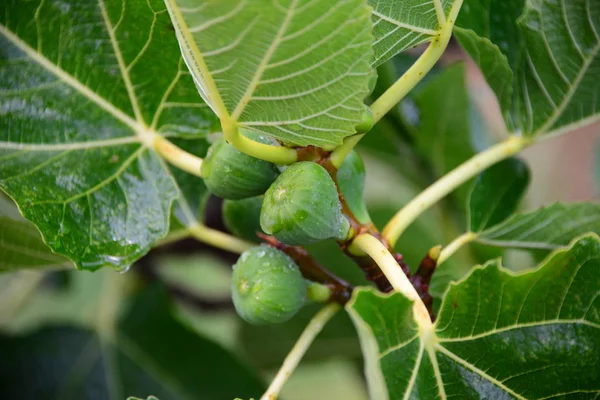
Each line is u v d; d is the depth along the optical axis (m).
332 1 0.49
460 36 0.60
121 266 0.59
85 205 0.59
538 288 0.55
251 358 0.79
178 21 0.50
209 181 0.57
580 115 0.62
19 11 0.58
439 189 0.60
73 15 0.59
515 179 0.65
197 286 0.94
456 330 0.55
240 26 0.50
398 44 0.56
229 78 0.51
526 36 0.60
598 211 0.64
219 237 0.64
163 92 0.61
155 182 0.61
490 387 0.55
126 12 0.58
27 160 0.59
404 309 0.53
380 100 0.55
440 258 0.63
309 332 0.59
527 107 0.62
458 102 0.73
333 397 1.09
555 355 0.55
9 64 0.59
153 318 0.73
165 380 0.73
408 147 0.76
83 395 0.72
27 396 0.72
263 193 0.57
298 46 0.50
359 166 0.58
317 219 0.54
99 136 0.60
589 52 0.60
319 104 0.52
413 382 0.54
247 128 0.54
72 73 0.60
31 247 0.64
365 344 0.52
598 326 0.55
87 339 0.73
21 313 0.85
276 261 0.58
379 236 0.58
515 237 0.65
